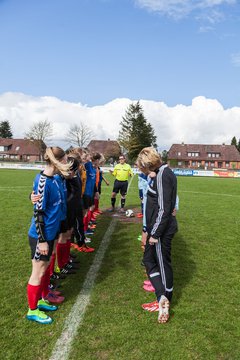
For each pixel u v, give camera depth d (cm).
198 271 585
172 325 396
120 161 1193
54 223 401
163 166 420
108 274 555
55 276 527
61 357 330
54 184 400
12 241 739
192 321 407
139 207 1323
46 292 438
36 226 386
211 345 359
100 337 367
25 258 621
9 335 364
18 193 1634
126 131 8162
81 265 598
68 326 387
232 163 8456
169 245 421
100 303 448
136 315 418
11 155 8700
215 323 404
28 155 8619
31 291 393
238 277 562
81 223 658
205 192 2061
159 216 404
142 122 8200
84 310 426
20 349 341
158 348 349
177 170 4881
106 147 8900
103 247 712
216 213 1229
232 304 458
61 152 401
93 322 397
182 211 1256
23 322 393
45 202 388
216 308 444
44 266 396
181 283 526
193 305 450
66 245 541
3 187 1923
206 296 480
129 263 612
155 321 404
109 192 1838
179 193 1959
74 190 538
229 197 1794
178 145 8900
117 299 461
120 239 786
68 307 435
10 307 427
